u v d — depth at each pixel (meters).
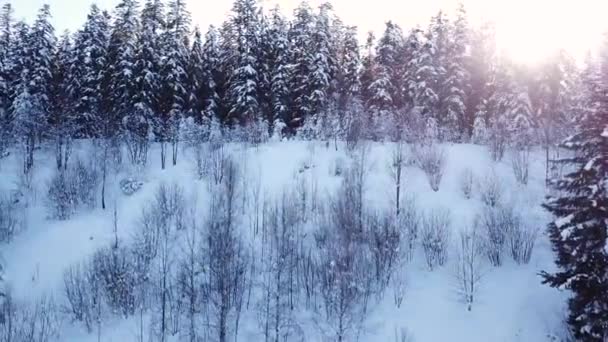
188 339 22.94
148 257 26.44
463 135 41.59
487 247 26.89
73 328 23.92
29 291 26.20
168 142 39.09
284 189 31.30
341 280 23.94
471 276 24.56
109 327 23.86
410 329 23.19
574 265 19.16
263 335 23.27
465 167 33.56
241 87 42.66
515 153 35.22
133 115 39.25
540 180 32.34
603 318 17.94
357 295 24.27
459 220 28.89
